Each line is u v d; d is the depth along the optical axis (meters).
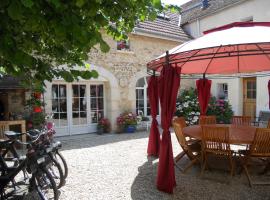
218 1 12.91
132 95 11.02
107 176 5.25
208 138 5.10
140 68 11.22
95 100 10.49
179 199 4.21
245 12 11.21
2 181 4.02
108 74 10.22
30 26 1.81
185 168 5.56
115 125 10.53
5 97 8.13
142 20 2.79
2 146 4.58
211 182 4.97
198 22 13.32
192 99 12.02
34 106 7.82
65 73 2.25
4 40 1.69
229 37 4.59
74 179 5.07
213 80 12.91
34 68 2.14
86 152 7.20
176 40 12.20
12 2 1.54
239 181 5.02
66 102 9.77
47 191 4.46
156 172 5.50
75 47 2.17
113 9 2.25
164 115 4.61
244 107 11.74
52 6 1.73
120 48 10.66
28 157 3.82
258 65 7.96
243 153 5.13
